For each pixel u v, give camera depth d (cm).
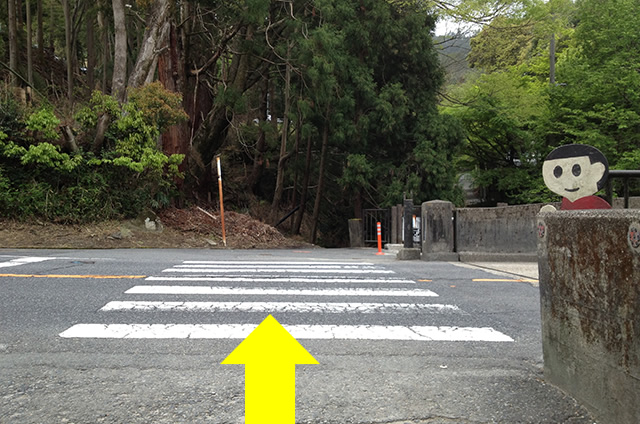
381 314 510
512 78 2652
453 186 2309
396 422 255
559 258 289
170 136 1778
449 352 384
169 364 347
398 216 1808
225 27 2005
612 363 234
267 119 2806
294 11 2147
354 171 2203
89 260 928
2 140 1374
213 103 2217
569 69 2142
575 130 2058
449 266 966
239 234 1775
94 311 505
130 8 1709
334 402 281
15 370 332
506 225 1091
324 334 430
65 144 1461
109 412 266
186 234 1627
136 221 1564
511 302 580
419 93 2367
